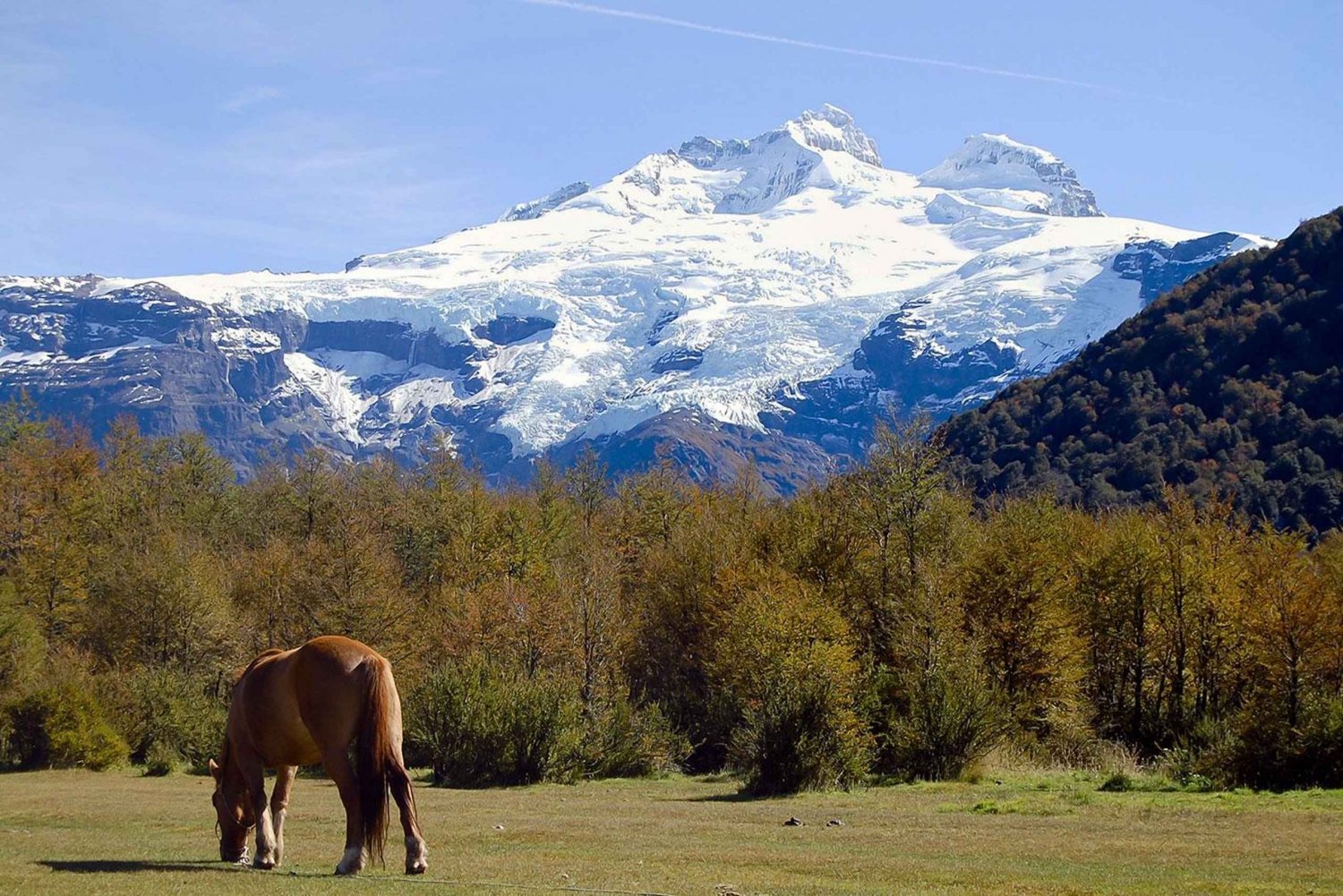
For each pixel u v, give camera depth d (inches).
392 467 3614.7
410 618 2340.1
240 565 2778.1
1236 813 937.5
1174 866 668.1
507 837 830.5
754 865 669.3
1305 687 1315.2
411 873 588.1
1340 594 1444.4
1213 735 1369.3
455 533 2687.0
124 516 3152.1
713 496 2920.8
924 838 808.3
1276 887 595.2
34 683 2047.2
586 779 1609.3
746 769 1448.1
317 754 635.5
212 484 3587.6
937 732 1362.0
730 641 1748.3
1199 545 1866.4
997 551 1830.7
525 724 1524.4
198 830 909.8
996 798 1119.0
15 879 562.6
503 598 2046.0
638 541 2763.3
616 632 2021.4
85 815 1062.4
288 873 606.9
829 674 1316.4
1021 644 1764.3
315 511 3036.4
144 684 2096.5
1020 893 576.4
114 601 2490.2
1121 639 1902.1
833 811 1033.5
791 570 2043.6
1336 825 853.2
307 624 2349.9
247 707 641.6
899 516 2026.3
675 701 1964.8
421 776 1670.8
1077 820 911.7
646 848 758.5
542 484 3198.8
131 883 553.0
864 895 557.6
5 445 3294.8
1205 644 1809.8
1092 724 1798.7
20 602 2603.3
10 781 1728.6
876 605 1964.8
